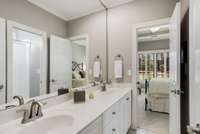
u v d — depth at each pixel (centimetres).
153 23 227
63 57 178
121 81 255
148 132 228
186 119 170
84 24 223
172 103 181
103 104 148
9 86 107
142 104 401
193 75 93
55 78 161
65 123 114
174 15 164
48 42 154
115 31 261
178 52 147
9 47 107
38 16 139
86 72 224
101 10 259
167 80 334
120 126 181
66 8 185
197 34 85
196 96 86
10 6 108
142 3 237
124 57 253
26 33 124
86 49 226
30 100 123
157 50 554
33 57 131
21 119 108
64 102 161
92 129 104
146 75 600
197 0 84
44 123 109
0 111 99
